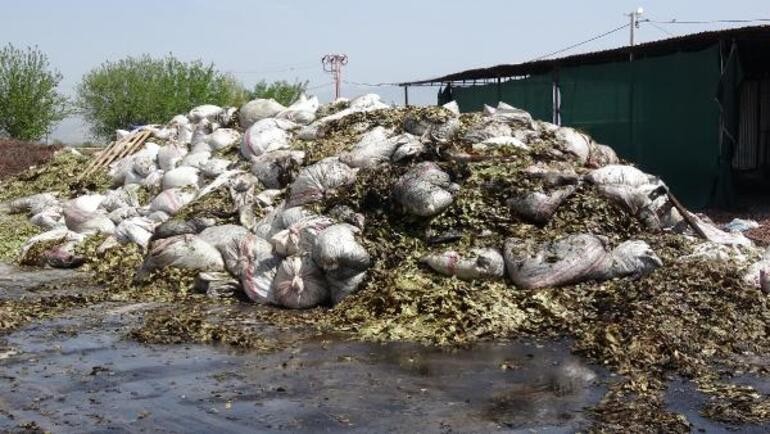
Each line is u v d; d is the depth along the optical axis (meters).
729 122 15.42
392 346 6.77
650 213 8.74
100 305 8.80
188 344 6.98
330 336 7.16
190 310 8.39
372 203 9.10
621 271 7.75
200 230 10.05
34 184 16.94
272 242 8.67
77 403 5.39
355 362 6.30
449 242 8.33
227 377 5.95
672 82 16.64
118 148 17.02
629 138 17.97
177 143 14.91
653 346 6.20
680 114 16.45
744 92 21.73
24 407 5.31
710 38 15.63
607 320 6.88
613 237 8.34
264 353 6.62
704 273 7.57
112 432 4.84
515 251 7.86
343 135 11.66
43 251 11.87
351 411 5.16
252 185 10.72
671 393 5.41
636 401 5.22
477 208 8.49
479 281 7.82
